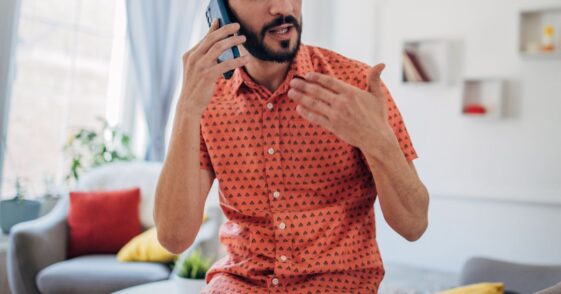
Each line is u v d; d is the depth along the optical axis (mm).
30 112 3285
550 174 3229
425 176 3633
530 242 3273
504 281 1985
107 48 3639
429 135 3627
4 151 3029
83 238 2730
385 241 3750
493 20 3416
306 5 4035
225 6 1120
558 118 3219
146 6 3252
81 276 2371
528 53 3219
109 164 3137
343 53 4020
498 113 3303
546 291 969
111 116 3668
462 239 3486
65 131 3453
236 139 1141
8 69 3016
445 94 3574
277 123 1118
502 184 3363
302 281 1087
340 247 1086
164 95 3336
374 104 1001
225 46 1058
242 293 1080
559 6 3156
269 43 1085
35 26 3285
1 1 2984
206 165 1182
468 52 3498
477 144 3451
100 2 3594
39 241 2549
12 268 2490
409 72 3611
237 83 1166
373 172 1028
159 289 1946
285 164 1113
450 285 2471
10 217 3014
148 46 3268
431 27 3631
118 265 2461
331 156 1104
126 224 2803
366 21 3904
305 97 1005
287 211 1098
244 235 1146
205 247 2521
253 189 1126
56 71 3396
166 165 1134
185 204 1120
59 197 3297
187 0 3355
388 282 2516
